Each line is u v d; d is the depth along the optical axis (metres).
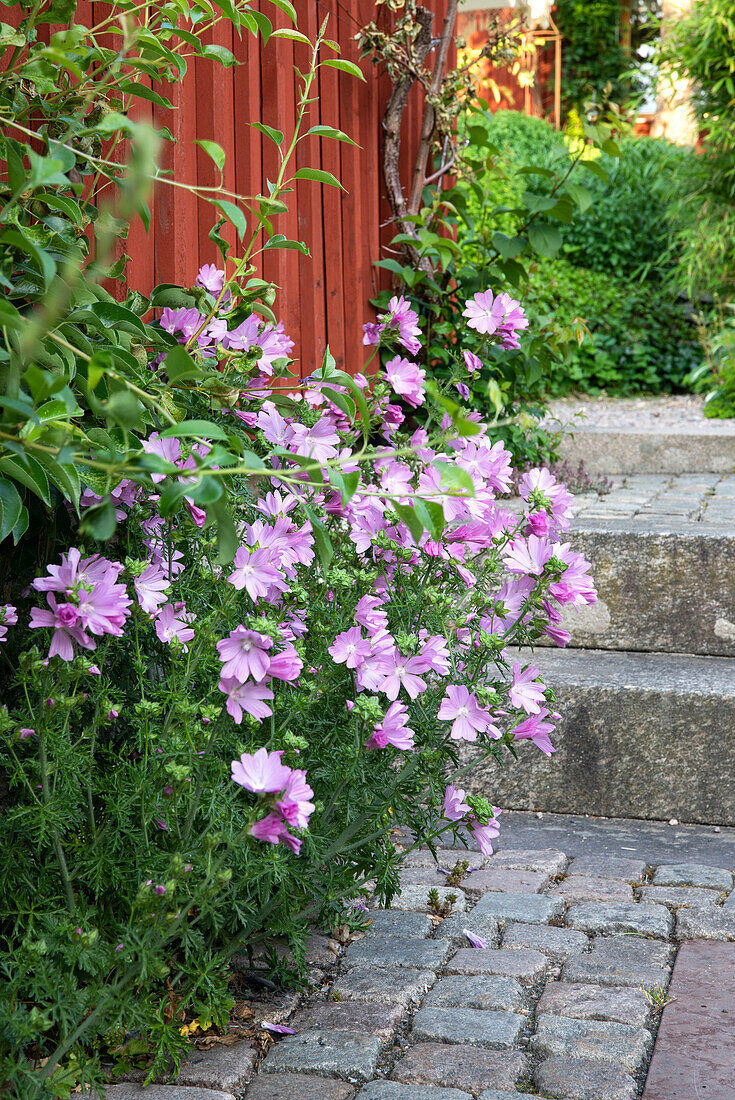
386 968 2.15
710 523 3.87
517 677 2.13
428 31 4.49
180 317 2.33
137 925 1.65
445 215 5.03
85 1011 1.65
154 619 1.88
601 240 10.87
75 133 1.72
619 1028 1.91
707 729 3.00
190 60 3.09
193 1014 1.95
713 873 2.61
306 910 2.03
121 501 1.98
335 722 2.02
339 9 4.14
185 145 3.04
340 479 1.56
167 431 1.44
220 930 2.03
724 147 8.38
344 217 4.25
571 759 3.10
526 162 11.09
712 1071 1.77
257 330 2.44
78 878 1.80
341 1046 1.85
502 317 2.66
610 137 4.55
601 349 10.10
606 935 2.31
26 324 1.35
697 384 9.59
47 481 1.69
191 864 1.69
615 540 3.60
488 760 3.14
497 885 2.57
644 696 3.04
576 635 3.66
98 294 1.94
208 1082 1.74
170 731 1.78
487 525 2.13
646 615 3.59
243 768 1.56
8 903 1.78
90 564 1.71
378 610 2.13
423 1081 1.77
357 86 4.26
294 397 2.57
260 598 1.97
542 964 2.16
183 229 2.97
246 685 1.77
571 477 5.21
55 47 1.77
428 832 2.22
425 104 4.67
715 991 2.05
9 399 1.42
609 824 3.03
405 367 2.38
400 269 4.29
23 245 1.36
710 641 3.54
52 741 1.72
